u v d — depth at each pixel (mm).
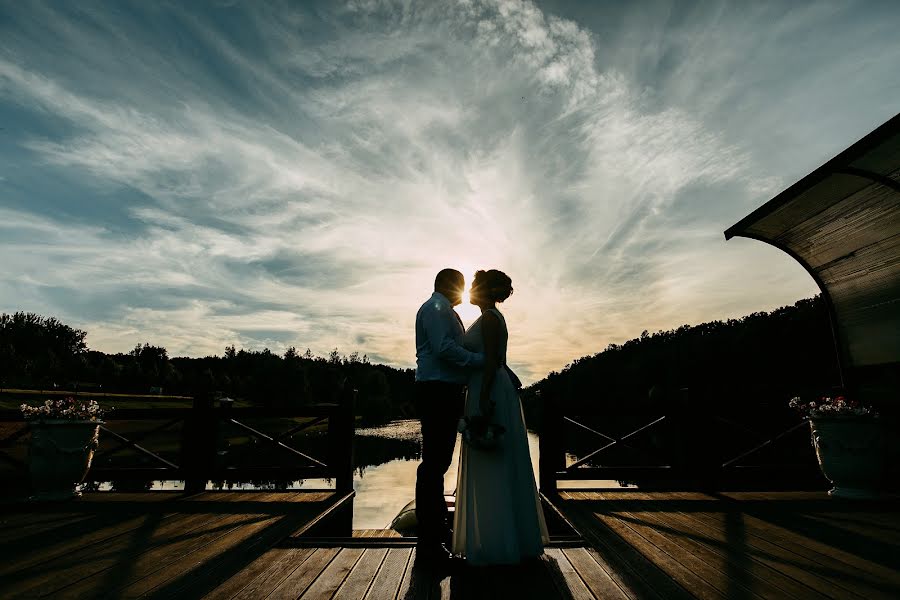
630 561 2932
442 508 2934
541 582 2578
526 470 3014
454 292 3230
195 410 5539
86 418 5035
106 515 4277
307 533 3730
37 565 2898
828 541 3367
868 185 4684
